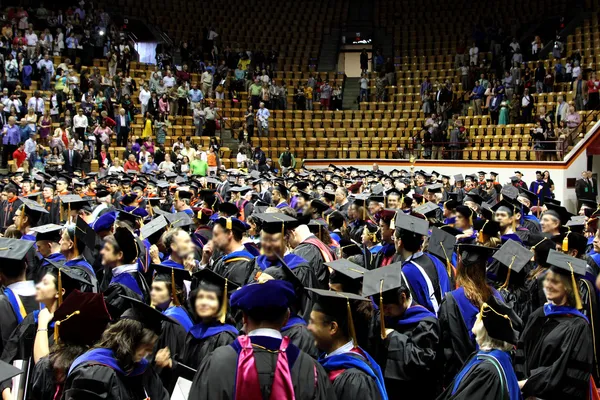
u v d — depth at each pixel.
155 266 5.23
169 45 31.58
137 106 26.98
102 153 21.58
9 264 5.02
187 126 27.03
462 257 4.79
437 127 26.59
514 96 26.19
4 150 20.45
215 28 33.78
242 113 29.64
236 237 6.21
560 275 4.44
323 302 3.72
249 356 3.12
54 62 26.67
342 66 35.16
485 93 26.97
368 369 3.56
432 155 26.41
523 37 31.64
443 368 4.68
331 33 34.97
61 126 21.20
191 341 4.47
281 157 26.33
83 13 28.44
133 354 3.45
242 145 26.02
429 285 5.66
